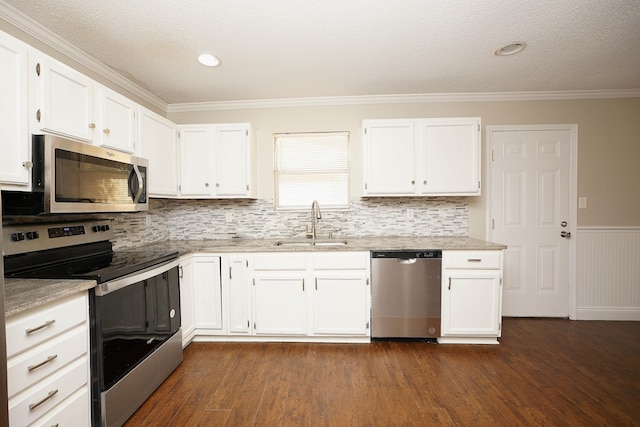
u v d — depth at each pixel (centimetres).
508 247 295
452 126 264
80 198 157
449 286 234
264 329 242
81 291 132
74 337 128
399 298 237
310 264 239
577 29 184
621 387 181
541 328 269
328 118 301
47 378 115
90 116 171
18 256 151
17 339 103
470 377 192
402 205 299
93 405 139
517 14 169
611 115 287
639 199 287
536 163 292
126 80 247
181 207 307
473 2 159
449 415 158
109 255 203
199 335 249
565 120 289
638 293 288
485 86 274
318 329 240
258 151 305
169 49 202
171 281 206
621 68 238
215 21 172
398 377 193
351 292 238
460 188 265
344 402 169
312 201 305
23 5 155
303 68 233
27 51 131
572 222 290
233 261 243
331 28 181
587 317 290
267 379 192
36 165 137
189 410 164
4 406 90
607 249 289
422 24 178
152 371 179
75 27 175
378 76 249
